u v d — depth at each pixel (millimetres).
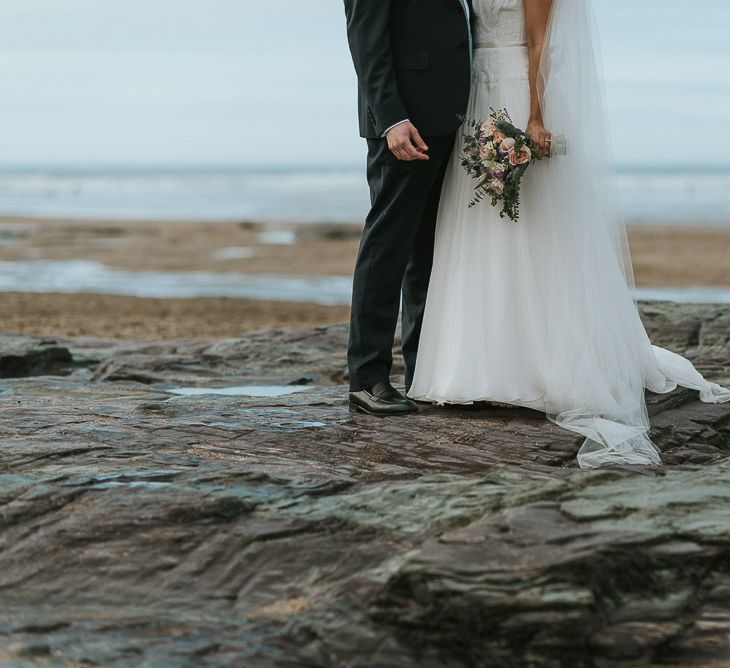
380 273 4848
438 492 3650
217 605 3170
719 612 3105
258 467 3994
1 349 6957
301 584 3230
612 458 4266
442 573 2984
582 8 4797
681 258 25219
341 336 7730
